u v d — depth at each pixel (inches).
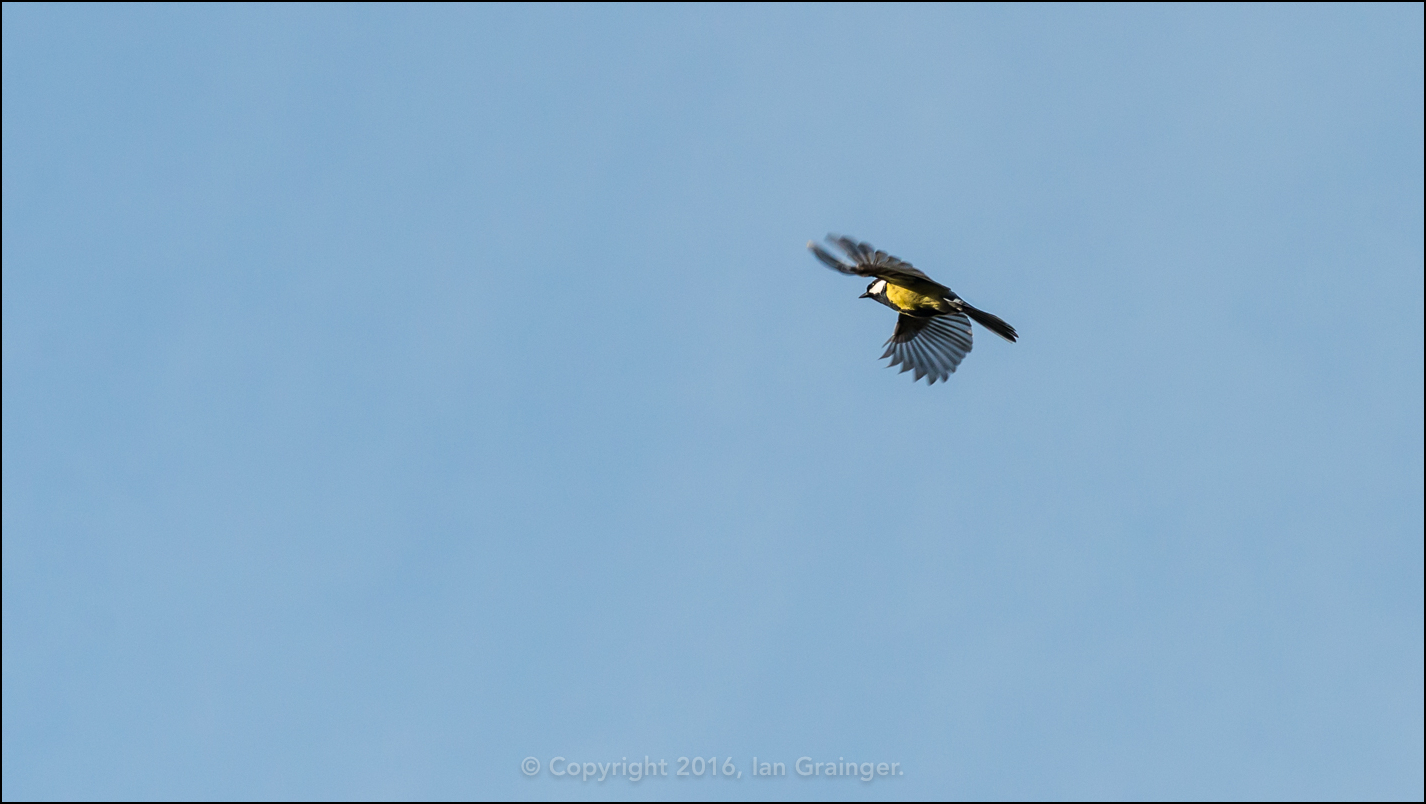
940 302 638.5
